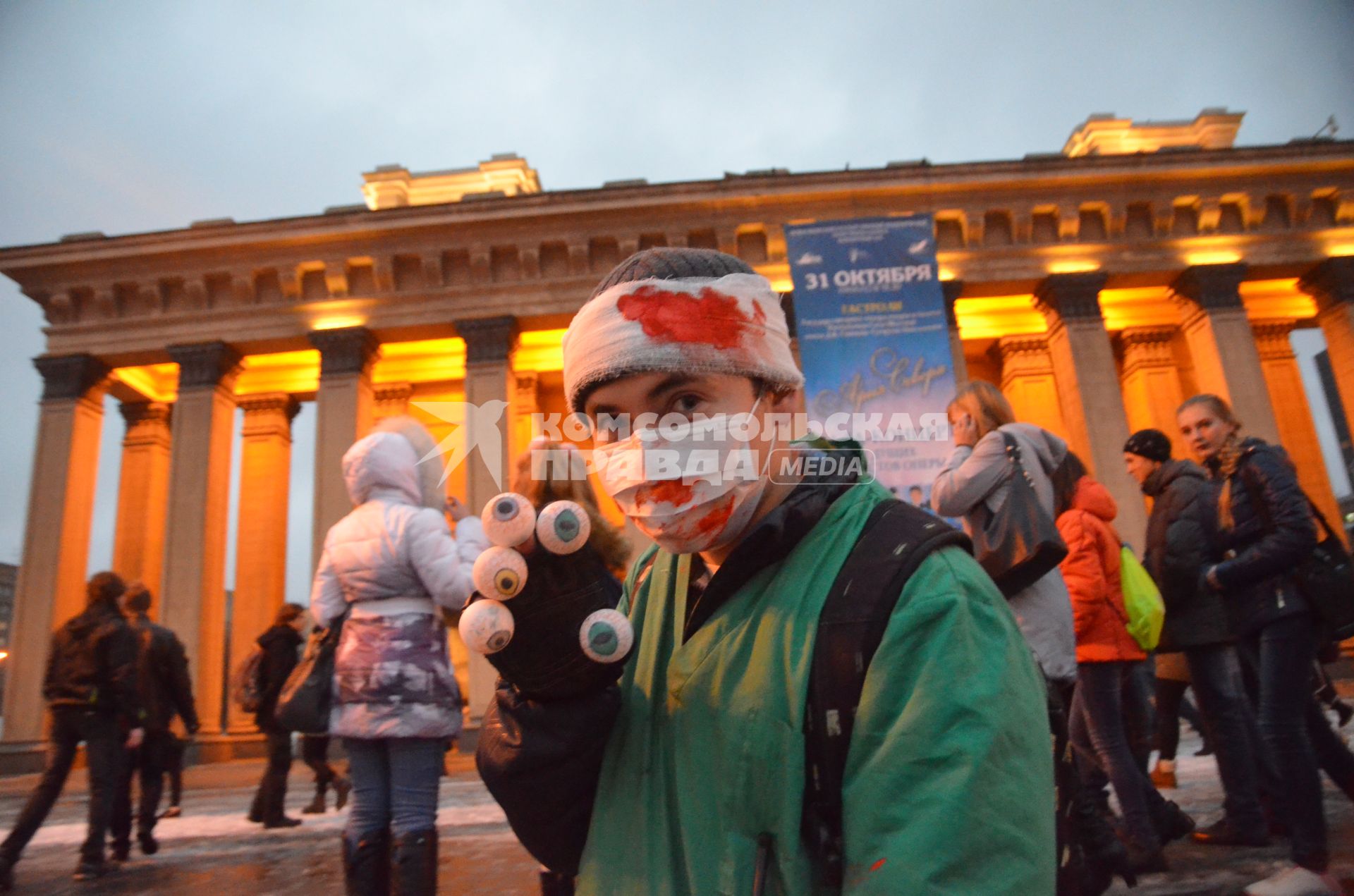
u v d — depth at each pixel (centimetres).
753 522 100
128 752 514
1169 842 369
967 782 71
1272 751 284
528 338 1867
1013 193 1791
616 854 95
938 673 76
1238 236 1806
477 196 1780
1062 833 140
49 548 1678
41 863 525
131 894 404
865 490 98
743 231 1791
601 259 1823
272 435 2030
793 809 81
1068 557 325
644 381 91
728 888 82
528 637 92
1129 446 391
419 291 1806
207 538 1683
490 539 91
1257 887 277
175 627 1614
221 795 1029
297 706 270
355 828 266
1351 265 1767
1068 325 1722
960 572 83
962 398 300
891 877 69
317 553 1625
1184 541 358
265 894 392
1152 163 1766
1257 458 295
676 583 110
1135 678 407
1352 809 423
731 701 88
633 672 108
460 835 555
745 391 94
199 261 1816
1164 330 1980
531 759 97
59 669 466
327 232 1780
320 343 1756
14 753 1551
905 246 1462
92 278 1825
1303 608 283
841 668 83
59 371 1781
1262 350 1989
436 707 267
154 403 2091
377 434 295
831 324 1428
